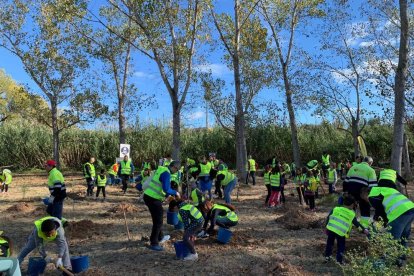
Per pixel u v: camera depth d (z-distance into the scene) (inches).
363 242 319.0
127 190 791.7
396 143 552.1
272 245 343.6
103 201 628.1
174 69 856.9
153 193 330.0
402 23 554.9
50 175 378.9
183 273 276.8
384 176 281.3
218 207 368.2
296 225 414.0
